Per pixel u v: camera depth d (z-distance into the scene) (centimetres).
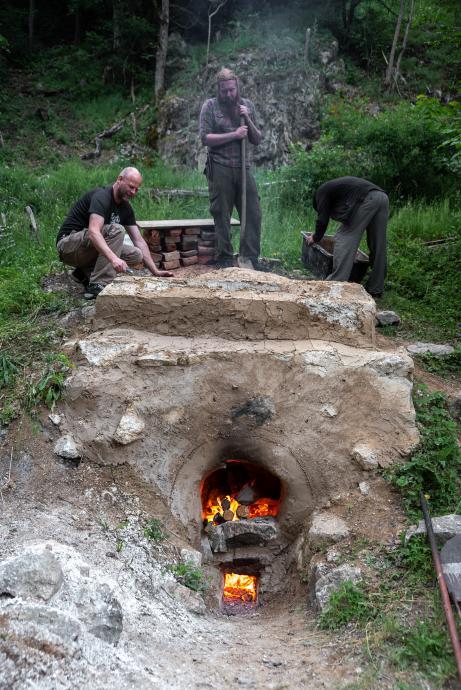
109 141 1241
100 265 575
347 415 474
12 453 458
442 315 648
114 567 386
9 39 1476
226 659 330
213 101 625
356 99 1219
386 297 672
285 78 1180
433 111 978
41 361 512
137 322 508
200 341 496
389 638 331
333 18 1367
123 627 330
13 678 260
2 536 385
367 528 424
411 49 1384
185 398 474
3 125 1262
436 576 362
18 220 844
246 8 1403
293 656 335
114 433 463
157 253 679
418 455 455
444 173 955
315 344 494
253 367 477
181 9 1391
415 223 817
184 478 472
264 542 475
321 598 381
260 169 1086
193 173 1093
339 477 463
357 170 947
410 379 489
